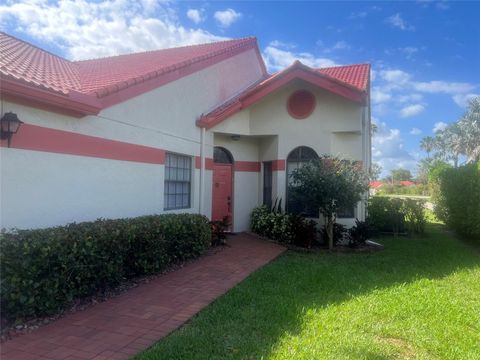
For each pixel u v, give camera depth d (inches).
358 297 269.1
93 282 247.4
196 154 465.4
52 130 265.7
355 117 489.4
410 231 609.3
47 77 295.4
